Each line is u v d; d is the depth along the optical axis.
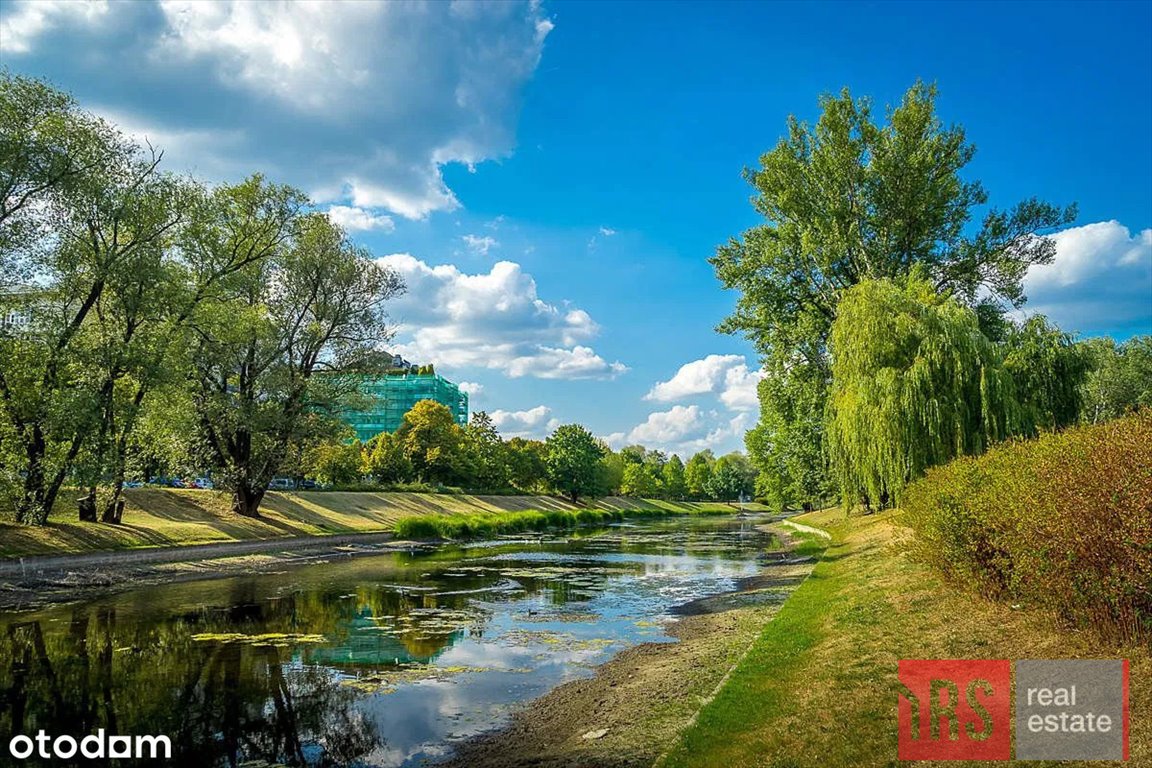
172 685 12.55
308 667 13.77
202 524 38.12
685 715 10.05
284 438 42.00
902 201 35.00
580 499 112.06
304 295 43.47
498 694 12.05
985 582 11.52
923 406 24.23
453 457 82.44
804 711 8.41
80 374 28.92
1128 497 7.75
